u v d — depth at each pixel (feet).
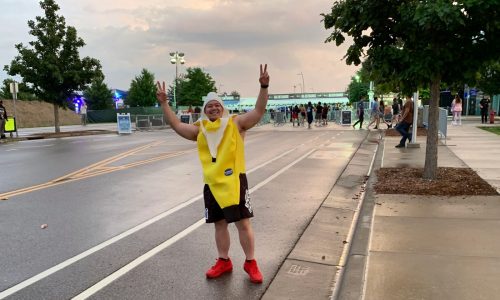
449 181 26.25
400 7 23.90
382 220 19.12
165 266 15.52
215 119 13.82
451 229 17.60
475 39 24.23
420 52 23.94
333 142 58.23
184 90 224.94
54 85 85.66
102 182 31.37
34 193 27.86
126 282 14.23
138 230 19.77
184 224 20.58
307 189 28.07
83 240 18.48
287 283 14.03
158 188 29.09
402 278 13.16
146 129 102.53
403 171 30.68
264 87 13.46
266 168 36.65
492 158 36.55
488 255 14.78
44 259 16.37
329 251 16.90
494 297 11.85
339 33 27.32
